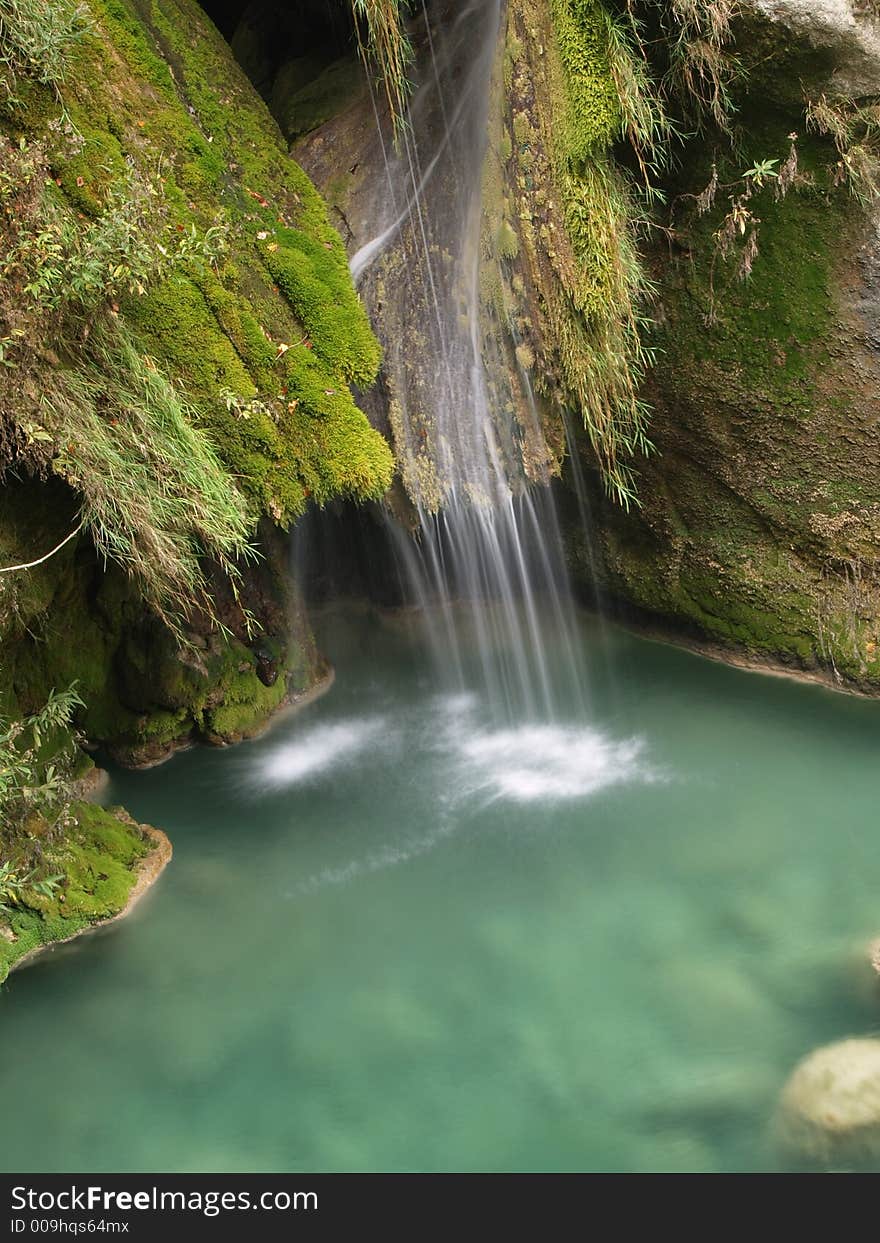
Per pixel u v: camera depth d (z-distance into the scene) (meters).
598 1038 4.51
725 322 6.00
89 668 6.24
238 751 6.70
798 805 5.89
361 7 5.21
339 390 5.20
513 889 5.42
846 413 6.00
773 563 6.73
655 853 5.61
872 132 5.28
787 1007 4.58
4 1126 4.25
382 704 7.20
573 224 5.41
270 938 5.18
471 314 5.79
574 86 5.20
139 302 4.64
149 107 4.77
